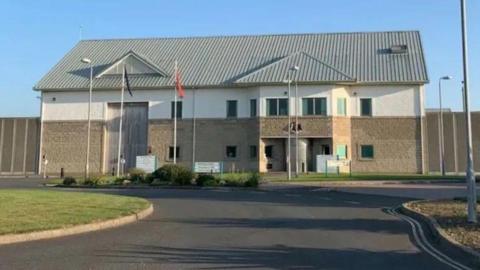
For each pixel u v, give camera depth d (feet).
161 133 172.55
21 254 33.76
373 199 79.10
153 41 200.23
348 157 162.81
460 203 64.39
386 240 40.65
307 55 172.14
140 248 36.35
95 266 30.04
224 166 167.12
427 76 161.27
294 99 161.07
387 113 163.53
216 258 32.83
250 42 192.65
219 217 56.03
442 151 164.14
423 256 33.99
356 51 177.99
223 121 169.37
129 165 174.91
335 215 58.18
